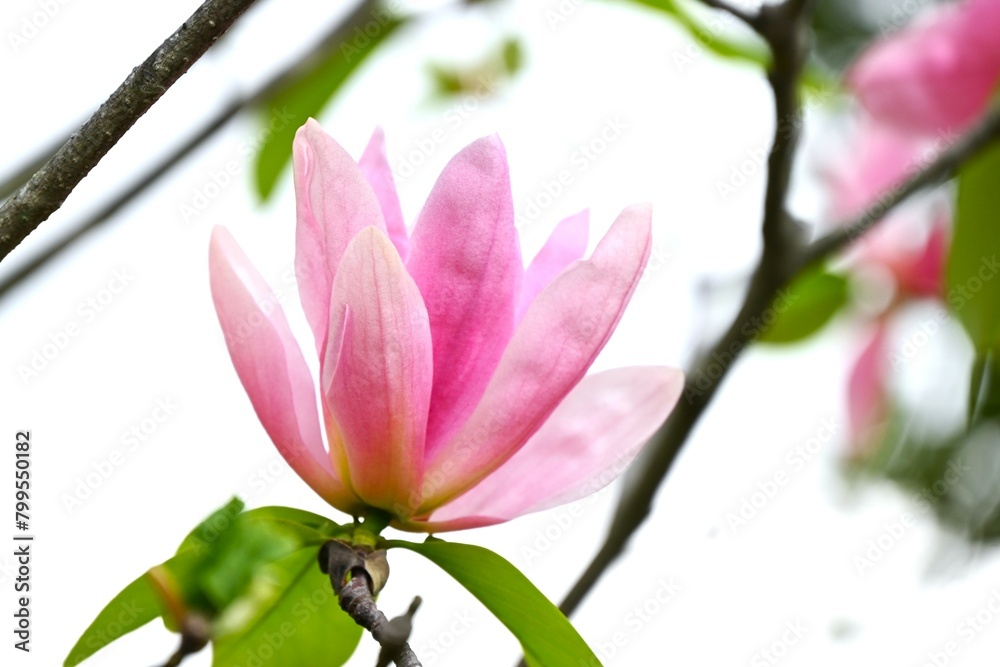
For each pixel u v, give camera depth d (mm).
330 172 800
